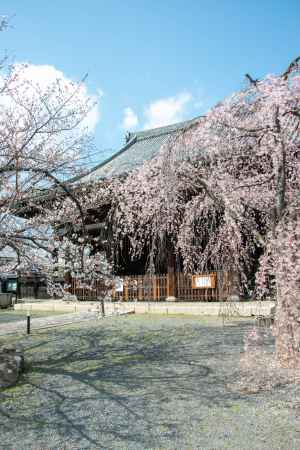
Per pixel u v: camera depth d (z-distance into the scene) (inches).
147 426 161.3
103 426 163.2
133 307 551.2
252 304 442.9
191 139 262.5
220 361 258.5
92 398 199.0
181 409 178.2
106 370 252.7
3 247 232.1
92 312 555.5
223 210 269.7
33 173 231.0
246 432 150.6
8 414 181.2
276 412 167.6
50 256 263.0
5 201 228.1
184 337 351.9
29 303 684.1
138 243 446.3
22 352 318.0
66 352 313.4
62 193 264.4
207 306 489.4
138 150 840.3
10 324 477.7
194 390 203.8
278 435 146.5
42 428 164.1
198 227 348.2
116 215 405.1
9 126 225.9
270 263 236.4
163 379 226.5
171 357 279.9
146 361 272.1
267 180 251.9
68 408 186.1
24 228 240.8
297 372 208.7
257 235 252.7
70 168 243.9
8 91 231.8
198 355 280.5
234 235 286.8
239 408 175.3
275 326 228.1
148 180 309.6
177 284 562.9
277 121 220.5
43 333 411.5
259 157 269.1
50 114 242.1
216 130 244.2
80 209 261.4
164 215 332.2
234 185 256.1
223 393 196.5
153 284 576.4
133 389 210.8
